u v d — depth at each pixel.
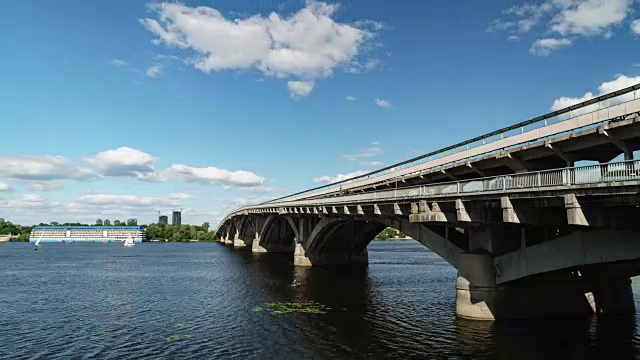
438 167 34.78
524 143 26.08
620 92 20.53
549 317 26.75
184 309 34.75
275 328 27.66
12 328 29.34
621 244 19.67
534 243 25.50
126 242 173.75
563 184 18.34
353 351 22.59
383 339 24.42
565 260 22.22
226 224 161.50
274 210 72.56
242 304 36.09
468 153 31.08
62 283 52.38
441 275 54.16
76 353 23.73
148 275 59.78
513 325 25.42
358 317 30.14
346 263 67.69
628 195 16.72
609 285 27.80
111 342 25.62
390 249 124.25
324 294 40.03
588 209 18.19
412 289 42.47
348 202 39.03
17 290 46.72
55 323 30.72
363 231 65.19
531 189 19.62
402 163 40.44
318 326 27.86
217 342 25.00
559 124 23.75
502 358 20.69
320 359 21.58
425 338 24.19
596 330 24.36
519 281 26.72
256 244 102.56
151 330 28.14
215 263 76.69
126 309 35.28
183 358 22.42
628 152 20.55
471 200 23.23
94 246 170.12
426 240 31.95
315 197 62.38
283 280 50.44
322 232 59.62
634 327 24.83
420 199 27.48
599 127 20.81
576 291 27.61
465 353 21.41
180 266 72.50
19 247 161.50
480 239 27.36
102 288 47.47
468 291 26.89
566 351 21.28
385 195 32.16
